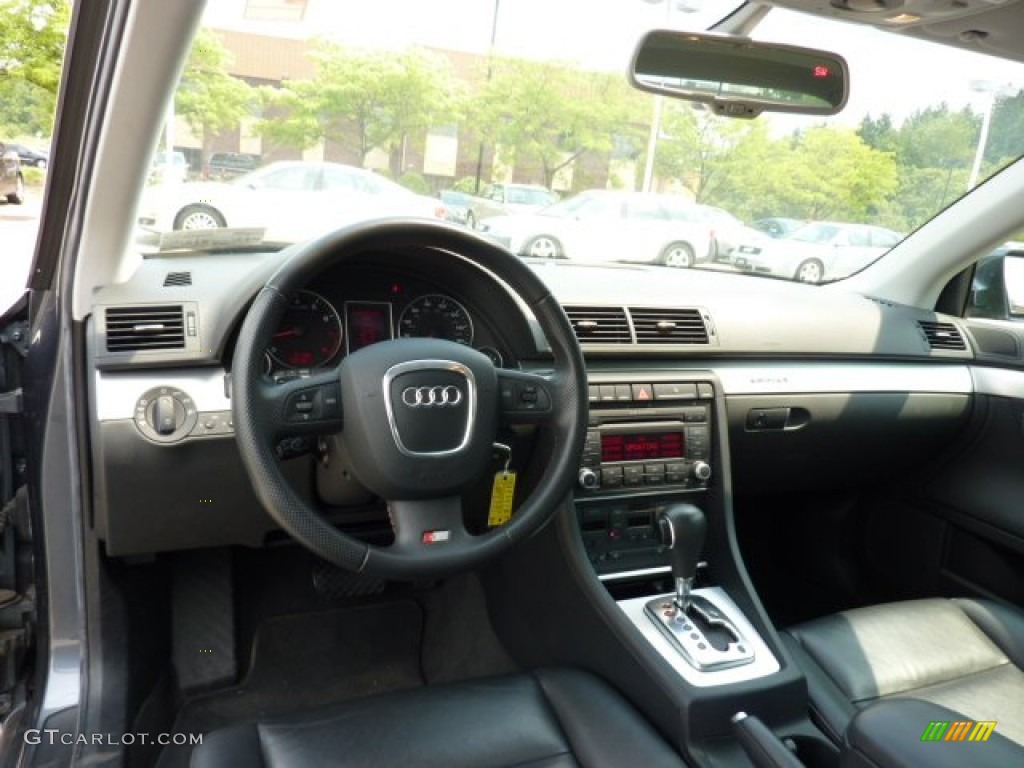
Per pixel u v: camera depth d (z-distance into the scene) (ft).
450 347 3.89
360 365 3.76
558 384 4.26
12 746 4.73
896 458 7.35
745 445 6.57
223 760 3.72
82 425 4.83
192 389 4.49
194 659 6.06
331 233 3.69
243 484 4.71
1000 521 6.86
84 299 4.67
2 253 4.79
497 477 4.49
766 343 6.43
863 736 3.07
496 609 6.51
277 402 3.65
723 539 5.56
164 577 6.02
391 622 6.68
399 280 4.99
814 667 5.06
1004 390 6.92
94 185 4.17
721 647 4.75
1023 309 7.68
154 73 3.64
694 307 6.22
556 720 4.24
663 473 5.50
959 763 2.73
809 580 8.52
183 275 4.99
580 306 5.81
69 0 3.53
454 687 4.42
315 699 6.03
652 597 5.17
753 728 3.96
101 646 5.07
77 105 3.92
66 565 5.24
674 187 24.47
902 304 7.63
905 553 7.80
